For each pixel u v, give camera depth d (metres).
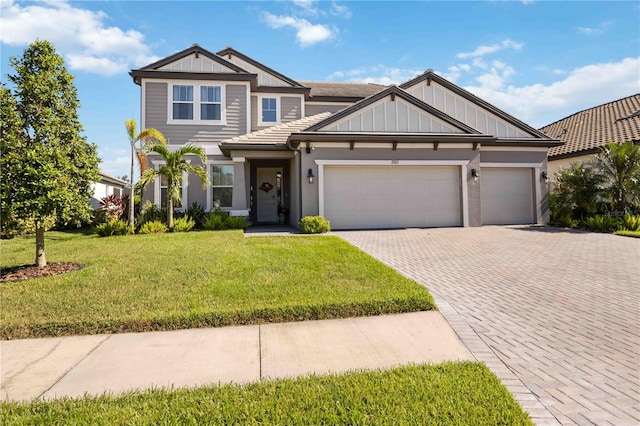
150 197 15.23
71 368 3.31
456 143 13.81
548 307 4.91
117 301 4.83
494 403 2.63
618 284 6.01
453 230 13.01
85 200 7.22
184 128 15.58
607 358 3.44
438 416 2.47
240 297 4.95
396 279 5.86
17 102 6.49
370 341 3.88
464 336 3.99
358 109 13.30
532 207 15.79
